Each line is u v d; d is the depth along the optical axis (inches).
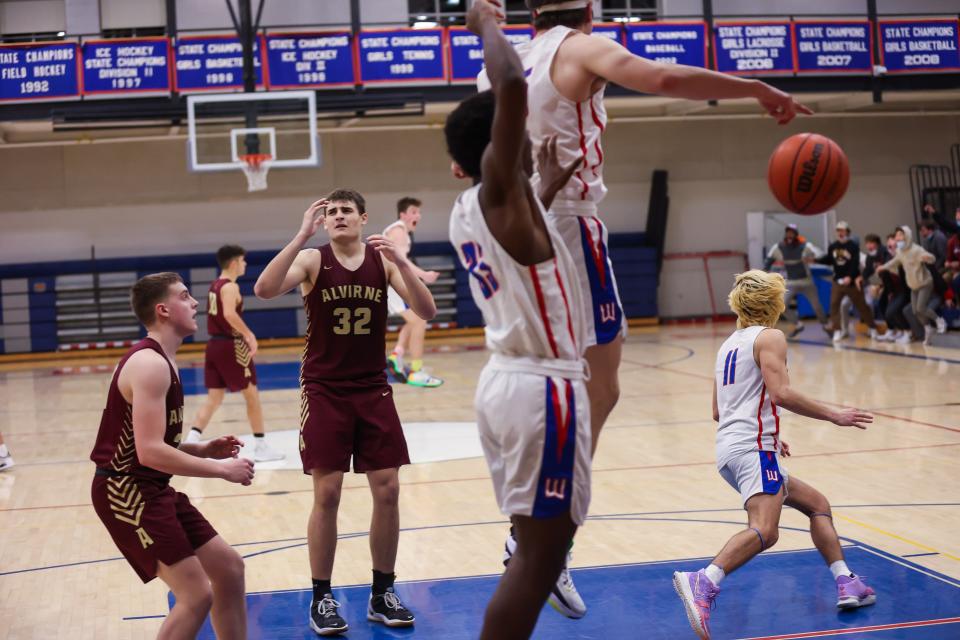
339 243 163.8
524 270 96.2
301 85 599.2
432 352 638.5
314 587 156.9
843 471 253.6
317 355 162.4
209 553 128.4
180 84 590.2
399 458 161.9
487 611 99.8
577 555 189.2
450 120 100.3
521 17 677.3
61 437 366.6
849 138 819.4
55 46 587.8
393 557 158.6
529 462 97.7
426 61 607.5
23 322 718.5
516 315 97.5
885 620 148.8
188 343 732.0
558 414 97.2
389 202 772.6
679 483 249.1
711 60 628.1
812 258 598.2
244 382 295.9
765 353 152.0
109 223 742.5
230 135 548.1
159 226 748.0
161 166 746.2
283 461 300.8
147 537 121.8
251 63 569.9
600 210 798.5
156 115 588.1
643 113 783.7
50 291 719.7
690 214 807.1
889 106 796.0
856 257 580.1
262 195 756.6
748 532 146.1
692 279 806.5
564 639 146.2
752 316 159.5
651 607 158.7
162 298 126.8
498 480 101.7
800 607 156.5
